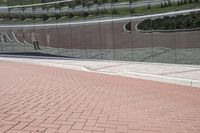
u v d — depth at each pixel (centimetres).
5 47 3603
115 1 2534
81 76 1483
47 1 3141
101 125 566
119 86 1167
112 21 2572
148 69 1822
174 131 564
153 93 1026
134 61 2417
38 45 3262
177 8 2105
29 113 618
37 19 3259
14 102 723
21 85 1030
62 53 3027
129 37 2447
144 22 2328
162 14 2200
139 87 1166
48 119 581
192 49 2027
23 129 506
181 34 2088
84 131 520
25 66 2102
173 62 2147
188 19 2041
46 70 1788
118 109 723
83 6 2812
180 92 1074
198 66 1928
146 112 713
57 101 766
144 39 2338
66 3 2967
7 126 518
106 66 2086
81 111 670
